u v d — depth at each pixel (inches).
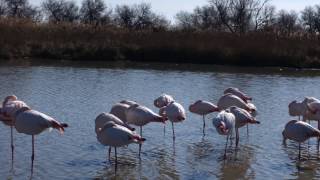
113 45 1764.3
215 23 3346.5
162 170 472.4
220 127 505.7
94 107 779.4
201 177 455.5
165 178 450.0
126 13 3732.8
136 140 471.5
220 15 3307.1
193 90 1042.1
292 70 1617.9
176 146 560.1
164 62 1738.4
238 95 753.0
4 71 1266.0
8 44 1665.8
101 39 1801.2
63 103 805.9
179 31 1863.9
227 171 475.8
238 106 651.5
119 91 983.6
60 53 1710.1
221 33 1847.9
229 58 1708.9
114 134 462.0
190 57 1729.8
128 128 508.7
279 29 1939.0
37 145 538.6
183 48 1737.2
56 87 1000.2
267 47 1722.4
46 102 809.5
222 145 572.4
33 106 765.9
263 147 569.3
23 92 911.0
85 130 614.5
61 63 1583.4
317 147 571.8
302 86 1176.2
